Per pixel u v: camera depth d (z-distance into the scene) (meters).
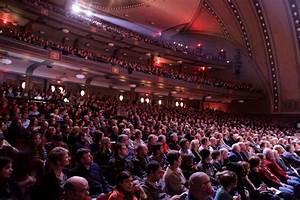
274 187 7.60
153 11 31.14
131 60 31.67
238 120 29.31
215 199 4.82
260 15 30.69
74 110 14.35
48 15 21.78
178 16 32.44
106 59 23.62
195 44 36.06
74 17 23.78
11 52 17.42
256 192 6.43
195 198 3.91
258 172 7.47
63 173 5.45
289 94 33.12
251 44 33.53
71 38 26.17
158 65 33.78
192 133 12.96
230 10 31.73
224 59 35.38
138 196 4.75
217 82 32.91
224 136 13.36
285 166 9.36
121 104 22.47
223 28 34.00
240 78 35.84
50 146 6.71
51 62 20.11
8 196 3.77
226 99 35.75
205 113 29.66
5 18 21.38
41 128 8.50
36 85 22.94
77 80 25.05
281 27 30.62
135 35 30.39
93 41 27.50
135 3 29.89
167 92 31.50
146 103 28.88
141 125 12.23
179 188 5.70
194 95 33.28
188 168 6.75
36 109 12.49
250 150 9.66
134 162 6.83
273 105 34.44
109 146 7.16
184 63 34.59
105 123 12.43
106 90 28.45
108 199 4.23
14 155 4.15
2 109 11.21
